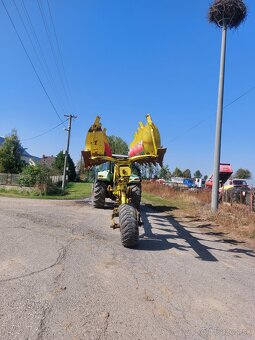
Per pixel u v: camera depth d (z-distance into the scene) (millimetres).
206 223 12531
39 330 3990
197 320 4508
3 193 30156
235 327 4387
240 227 11836
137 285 5566
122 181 8875
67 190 39750
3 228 9172
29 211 12570
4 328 3988
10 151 58688
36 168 33906
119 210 8039
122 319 4383
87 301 4836
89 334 3979
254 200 16047
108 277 5844
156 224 11719
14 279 5488
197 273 6402
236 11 14883
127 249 7766
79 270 6094
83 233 9117
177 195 25094
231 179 32000
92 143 9656
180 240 9250
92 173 16531
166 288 5523
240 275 6500
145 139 9344
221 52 15398
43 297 4871
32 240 8016
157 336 4035
